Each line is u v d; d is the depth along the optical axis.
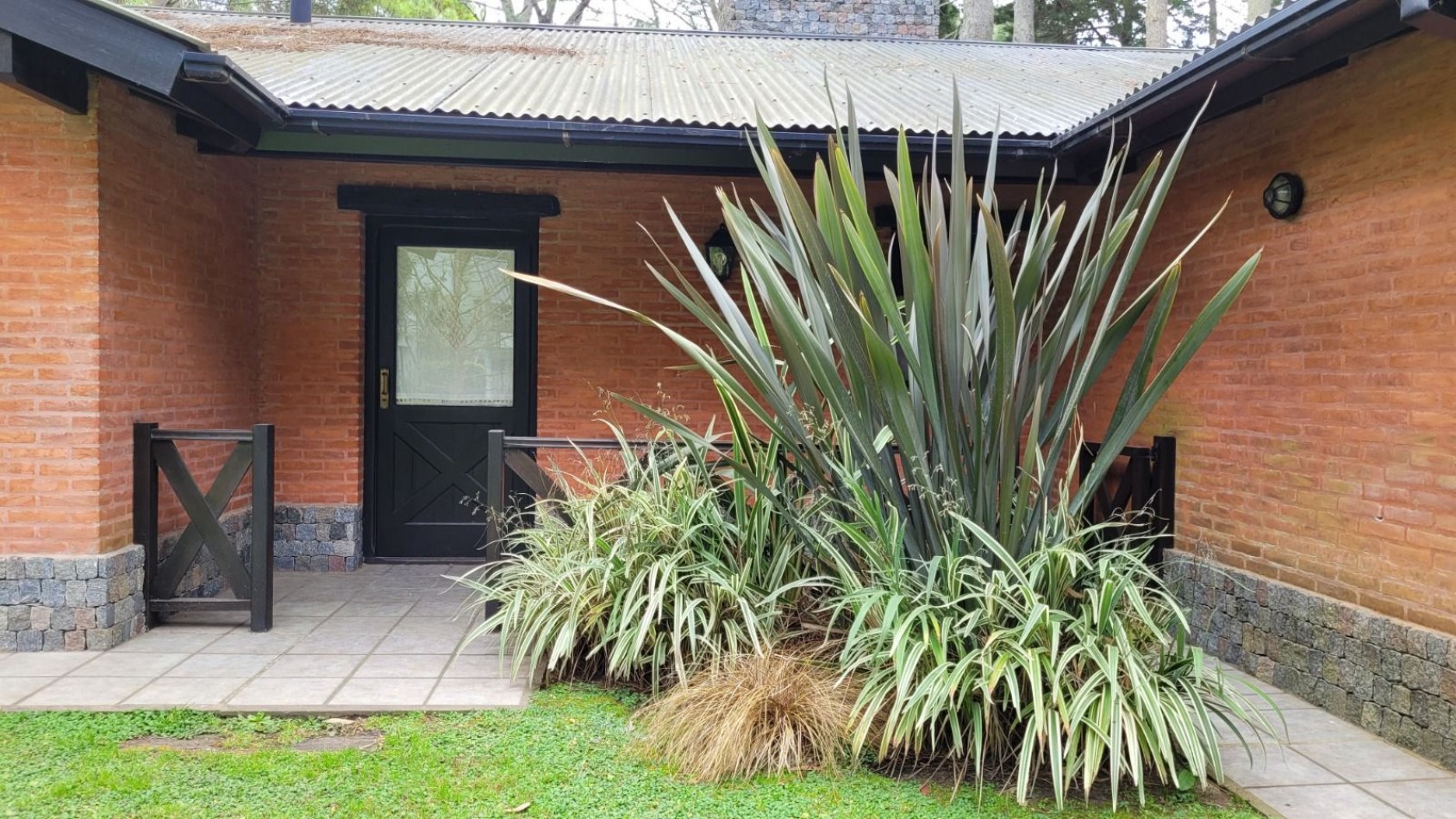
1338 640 3.18
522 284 5.52
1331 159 3.28
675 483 3.66
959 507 2.80
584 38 7.47
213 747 2.76
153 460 3.94
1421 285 2.89
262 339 5.26
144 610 3.93
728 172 4.76
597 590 3.29
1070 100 5.34
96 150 3.61
